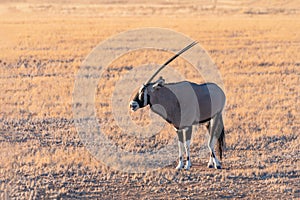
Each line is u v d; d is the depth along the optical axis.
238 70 69.12
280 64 74.88
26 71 68.88
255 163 31.94
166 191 27.55
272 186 28.20
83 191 27.52
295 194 27.20
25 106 47.78
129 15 181.00
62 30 125.38
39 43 100.00
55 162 31.77
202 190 27.61
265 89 55.72
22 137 37.91
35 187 27.78
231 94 52.53
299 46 96.31
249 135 37.75
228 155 33.50
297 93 53.62
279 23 143.12
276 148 35.19
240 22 146.50
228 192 27.34
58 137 38.16
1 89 55.59
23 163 31.50
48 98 51.50
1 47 91.19
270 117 43.25
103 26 134.25
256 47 94.19
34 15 172.00
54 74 66.75
